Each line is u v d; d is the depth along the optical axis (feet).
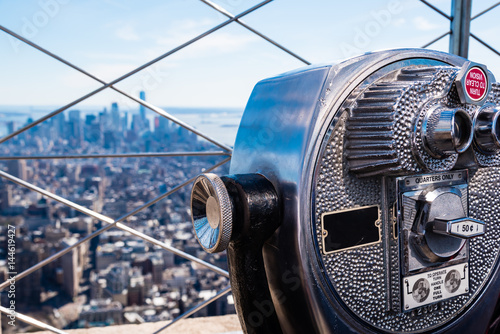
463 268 3.10
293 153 2.58
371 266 2.77
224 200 2.51
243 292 2.76
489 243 3.26
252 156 2.92
